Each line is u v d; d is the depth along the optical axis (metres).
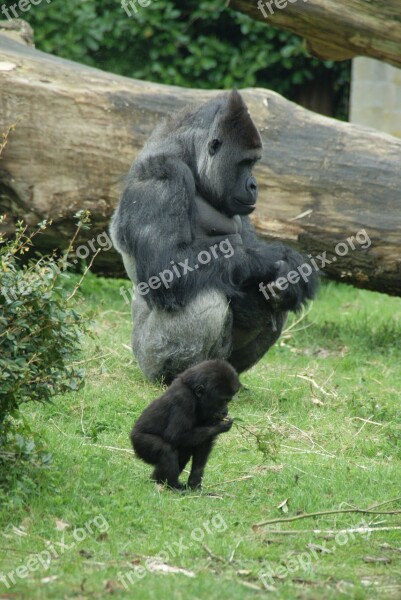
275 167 14.72
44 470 8.41
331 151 14.71
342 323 17.19
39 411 10.64
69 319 8.70
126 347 13.89
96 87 15.12
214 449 10.15
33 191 15.09
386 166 14.55
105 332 14.49
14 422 9.66
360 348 15.25
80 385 8.67
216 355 12.28
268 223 14.76
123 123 15.04
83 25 24.84
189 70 25.44
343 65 25.86
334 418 11.61
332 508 8.59
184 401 8.56
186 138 12.16
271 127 14.91
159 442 8.55
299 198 14.69
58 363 8.40
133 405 11.24
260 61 25.12
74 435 10.05
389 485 9.30
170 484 8.70
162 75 25.42
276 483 9.16
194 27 25.47
